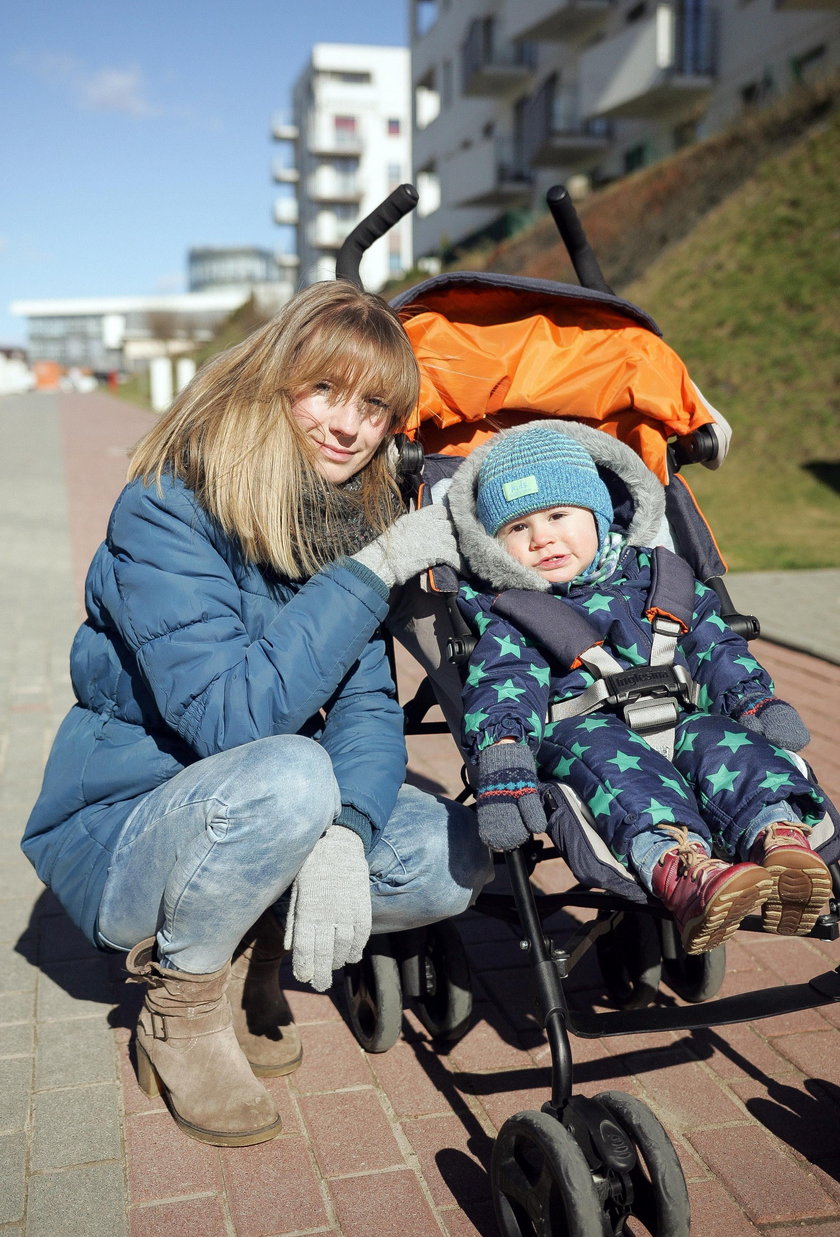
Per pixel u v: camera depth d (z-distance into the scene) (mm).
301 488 2168
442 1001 2539
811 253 14805
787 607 7168
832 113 17094
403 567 2232
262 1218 2043
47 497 12461
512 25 28312
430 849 2219
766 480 11320
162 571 2133
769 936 3195
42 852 2346
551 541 2475
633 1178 1876
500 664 2301
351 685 2389
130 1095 2410
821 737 4754
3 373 60281
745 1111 2391
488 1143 2271
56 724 4879
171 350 60562
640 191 21016
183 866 2016
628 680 2309
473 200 32531
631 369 2760
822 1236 2027
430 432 2879
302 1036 2674
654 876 1944
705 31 22578
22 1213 2039
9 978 2900
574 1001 2834
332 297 2182
